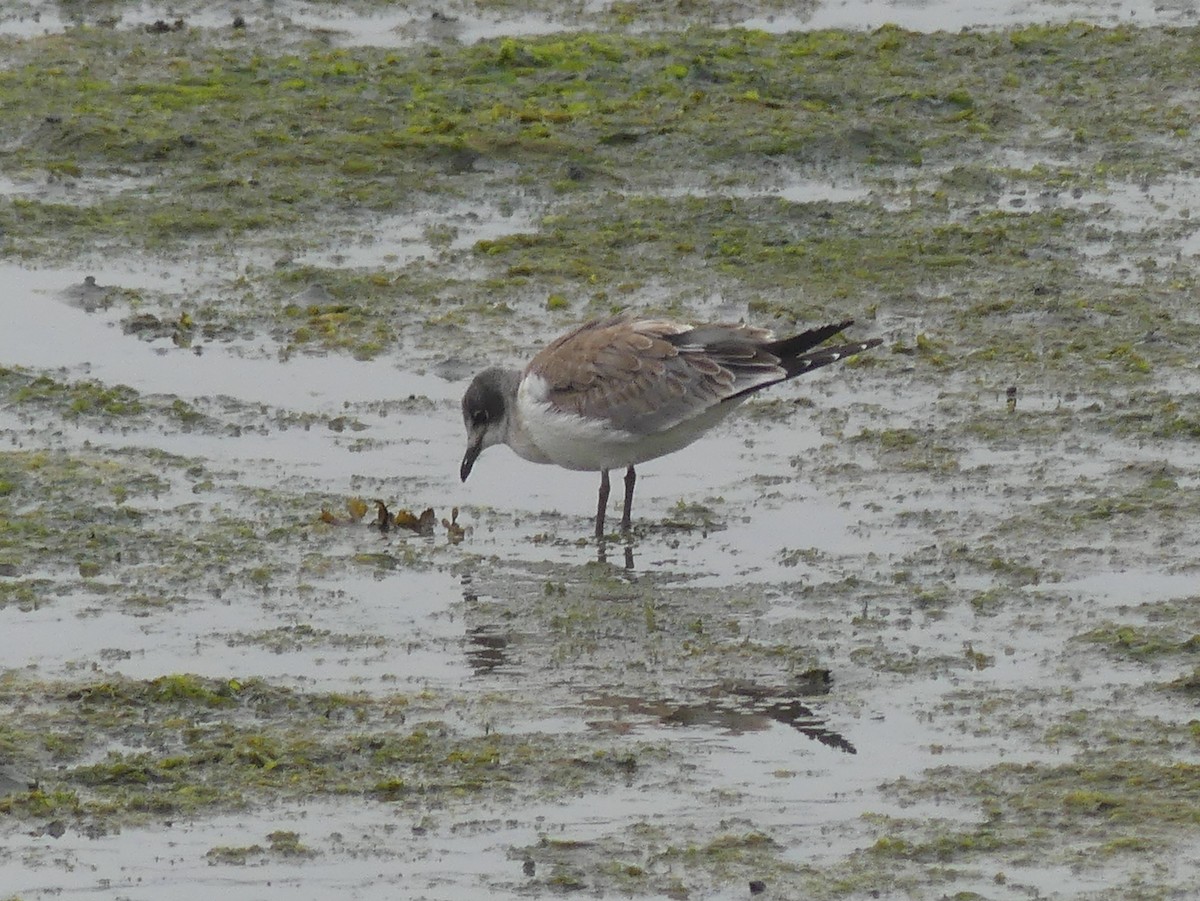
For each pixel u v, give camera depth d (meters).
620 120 24.62
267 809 11.00
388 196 22.64
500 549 14.85
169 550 14.61
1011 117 25.36
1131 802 10.98
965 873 10.32
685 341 15.34
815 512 15.47
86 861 10.50
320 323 19.36
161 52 27.19
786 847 10.60
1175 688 12.39
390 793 11.17
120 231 21.61
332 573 14.33
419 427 17.22
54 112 24.62
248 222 21.88
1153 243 21.50
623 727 11.97
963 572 14.29
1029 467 16.20
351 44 27.88
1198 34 28.42
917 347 18.83
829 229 21.86
